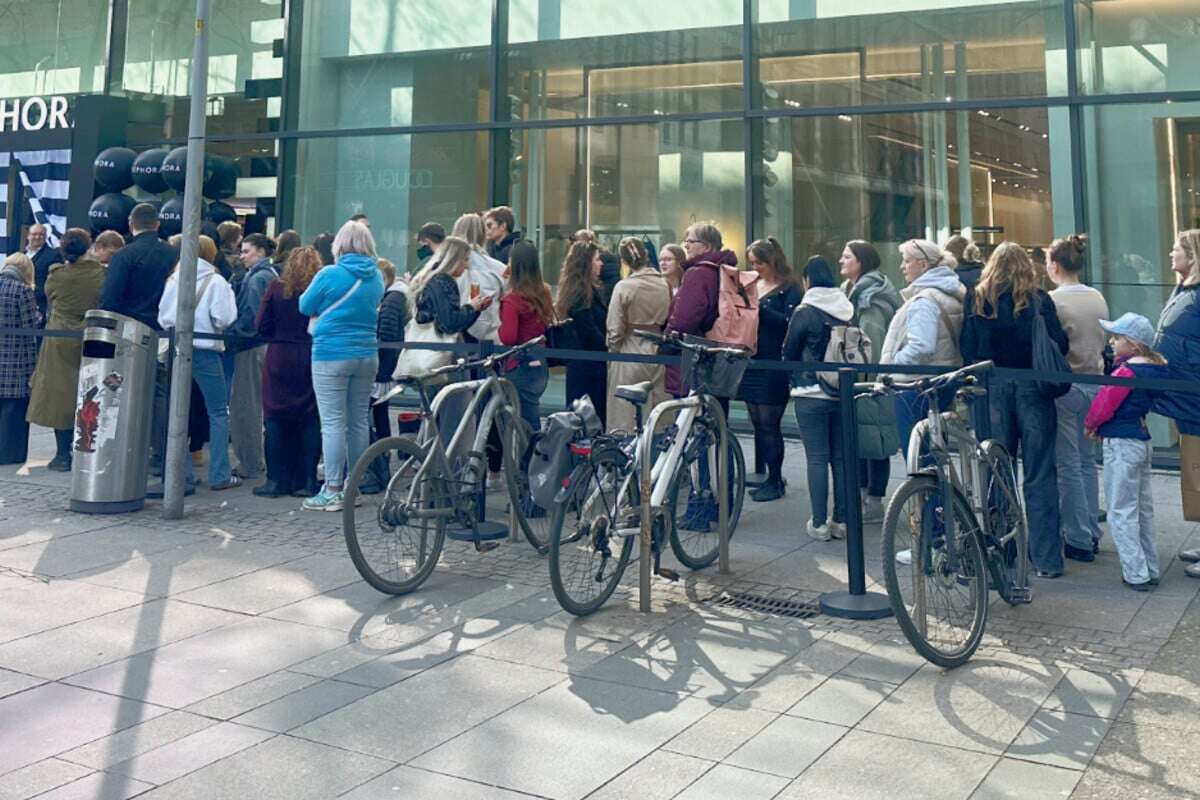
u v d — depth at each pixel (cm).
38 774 395
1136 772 391
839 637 534
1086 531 660
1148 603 585
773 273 827
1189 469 612
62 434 935
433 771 396
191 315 763
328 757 407
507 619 560
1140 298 1007
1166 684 473
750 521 766
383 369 867
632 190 1197
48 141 1448
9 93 1525
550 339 820
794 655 510
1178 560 670
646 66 1188
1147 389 598
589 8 1209
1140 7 1002
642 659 505
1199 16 984
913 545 492
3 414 962
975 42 1060
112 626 548
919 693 464
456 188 1273
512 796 377
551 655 510
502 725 434
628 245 815
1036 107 1037
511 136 1249
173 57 1408
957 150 1066
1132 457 605
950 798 373
